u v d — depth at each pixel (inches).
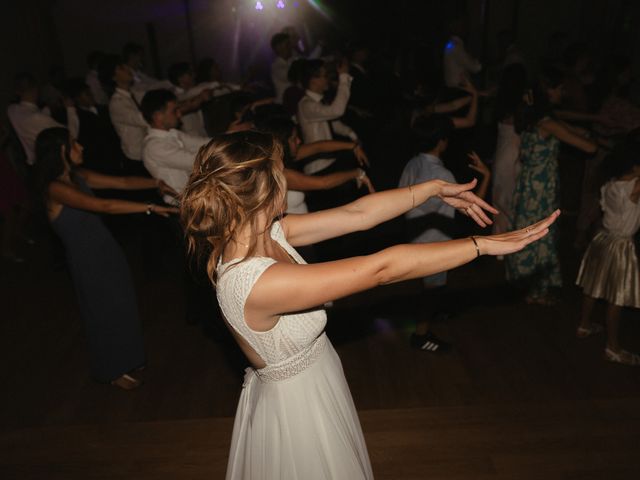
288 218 60.3
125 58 227.6
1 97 271.7
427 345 133.3
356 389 122.8
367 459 63.1
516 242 45.8
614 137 174.1
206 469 99.2
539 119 136.5
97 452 104.8
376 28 362.6
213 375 131.7
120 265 120.0
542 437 101.6
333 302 158.4
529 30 330.0
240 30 349.7
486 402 116.6
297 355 53.7
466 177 234.1
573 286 160.7
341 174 100.7
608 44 304.2
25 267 195.9
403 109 257.9
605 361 127.2
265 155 46.3
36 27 313.6
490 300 155.7
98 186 119.1
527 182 142.2
